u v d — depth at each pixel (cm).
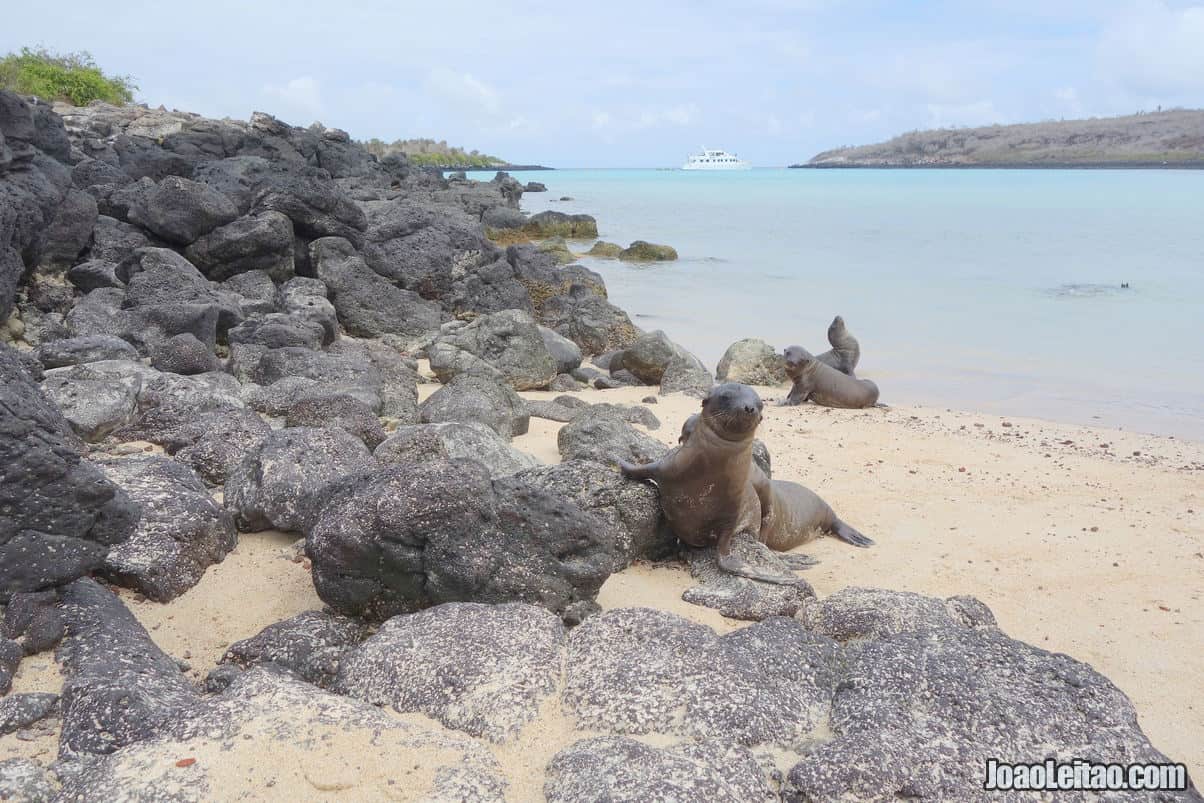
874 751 405
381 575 546
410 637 490
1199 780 452
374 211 2880
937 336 1914
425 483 550
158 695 437
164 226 1563
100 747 404
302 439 699
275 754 382
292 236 1691
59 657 474
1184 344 1800
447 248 1922
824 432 1184
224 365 1256
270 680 448
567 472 695
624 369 1602
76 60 4962
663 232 4572
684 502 671
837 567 722
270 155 3644
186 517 601
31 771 375
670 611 583
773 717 445
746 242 4006
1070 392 1468
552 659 484
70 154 2028
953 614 580
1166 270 2878
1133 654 581
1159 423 1286
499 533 566
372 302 1725
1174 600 664
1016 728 428
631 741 414
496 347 1429
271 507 645
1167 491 938
